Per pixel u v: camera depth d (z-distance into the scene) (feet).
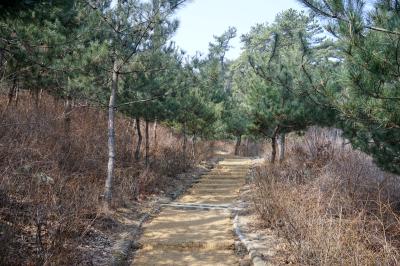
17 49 21.83
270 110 33.86
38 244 15.85
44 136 30.58
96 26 25.08
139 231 23.17
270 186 25.59
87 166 30.53
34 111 35.14
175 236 22.22
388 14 14.14
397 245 16.88
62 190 22.29
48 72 26.37
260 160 57.93
